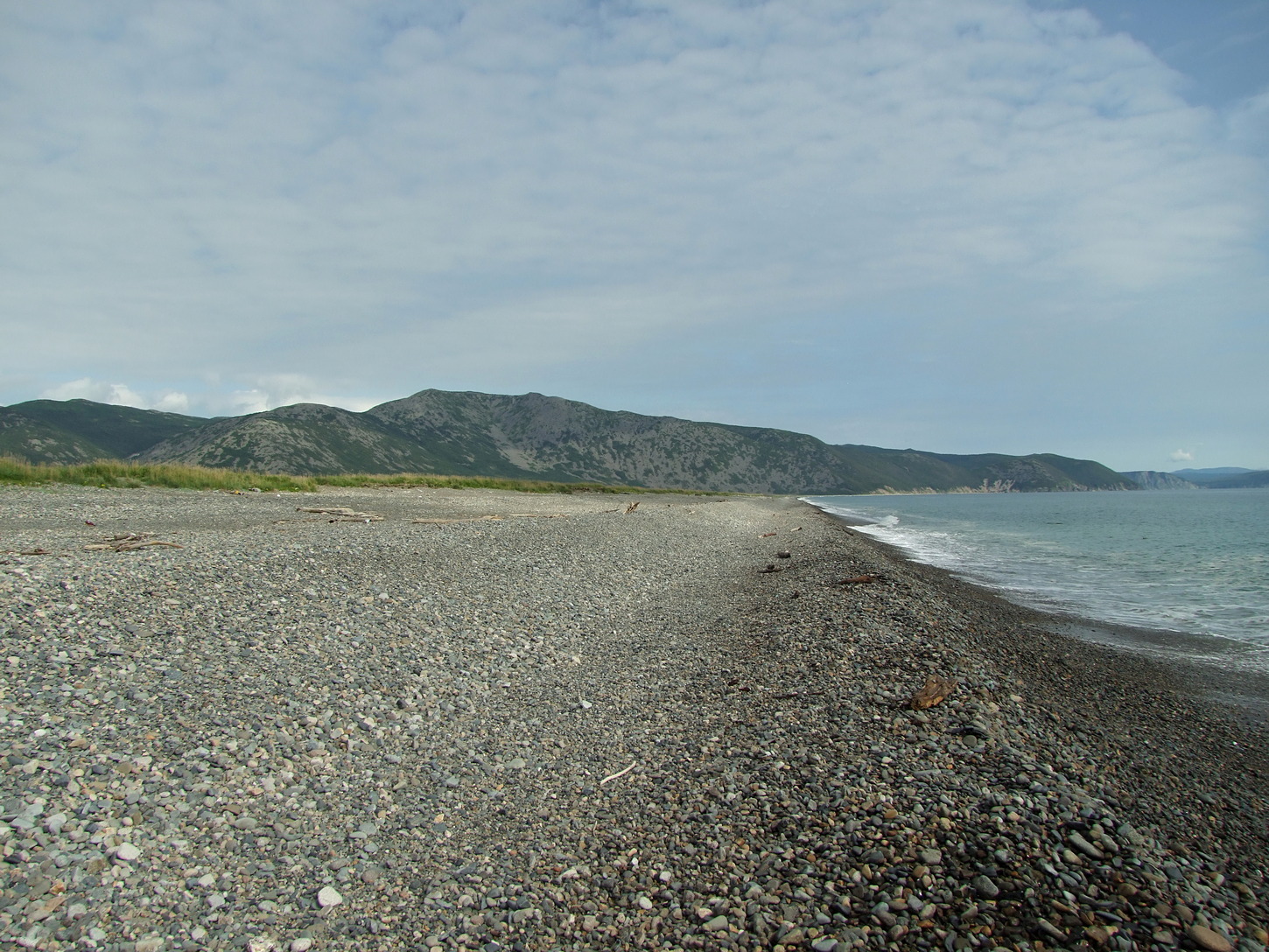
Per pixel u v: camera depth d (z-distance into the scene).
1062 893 4.65
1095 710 9.65
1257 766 8.16
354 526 19.88
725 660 10.79
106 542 13.98
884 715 7.73
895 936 4.39
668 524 30.95
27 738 6.08
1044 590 21.69
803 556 23.16
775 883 4.98
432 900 5.02
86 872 4.77
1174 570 27.05
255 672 8.21
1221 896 4.92
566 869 5.39
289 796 6.13
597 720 8.48
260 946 4.45
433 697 8.54
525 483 76.56
